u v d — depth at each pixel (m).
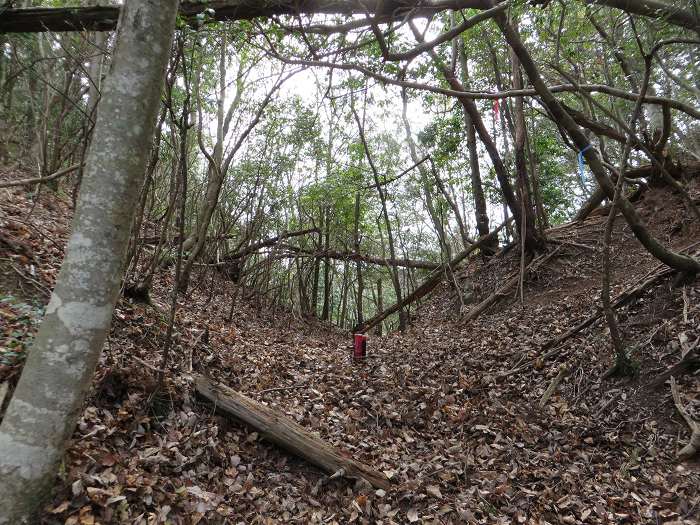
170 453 3.36
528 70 5.69
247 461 3.72
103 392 3.55
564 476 4.08
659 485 3.92
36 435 2.11
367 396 5.42
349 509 3.48
